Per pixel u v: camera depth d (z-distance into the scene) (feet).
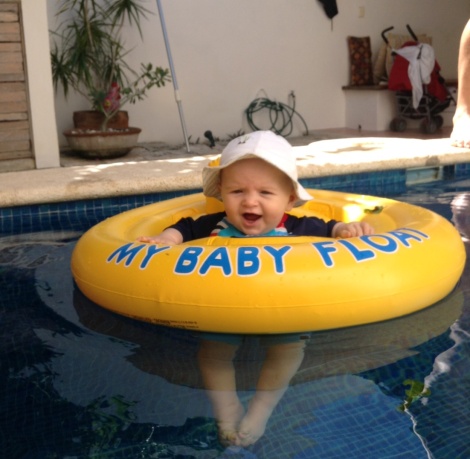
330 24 26.25
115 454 4.57
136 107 23.06
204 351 6.07
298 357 5.89
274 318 6.21
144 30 22.63
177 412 5.04
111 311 7.11
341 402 5.12
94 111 20.35
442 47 28.76
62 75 20.54
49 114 16.98
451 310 7.00
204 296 6.29
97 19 21.68
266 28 24.98
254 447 4.60
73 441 4.73
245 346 6.15
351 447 4.57
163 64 23.24
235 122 25.04
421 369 5.65
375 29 27.27
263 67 25.21
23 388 5.52
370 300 6.38
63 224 12.02
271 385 5.38
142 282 6.61
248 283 6.25
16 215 12.31
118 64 21.65
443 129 26.12
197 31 23.63
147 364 5.84
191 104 24.04
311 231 8.28
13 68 16.48
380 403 5.10
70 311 7.24
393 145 17.03
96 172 14.05
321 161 14.53
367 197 9.86
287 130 25.93
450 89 26.58
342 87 27.02
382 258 6.66
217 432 4.77
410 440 4.63
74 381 5.59
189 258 6.64
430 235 7.47
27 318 7.11
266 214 7.68
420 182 15.19
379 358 5.84
